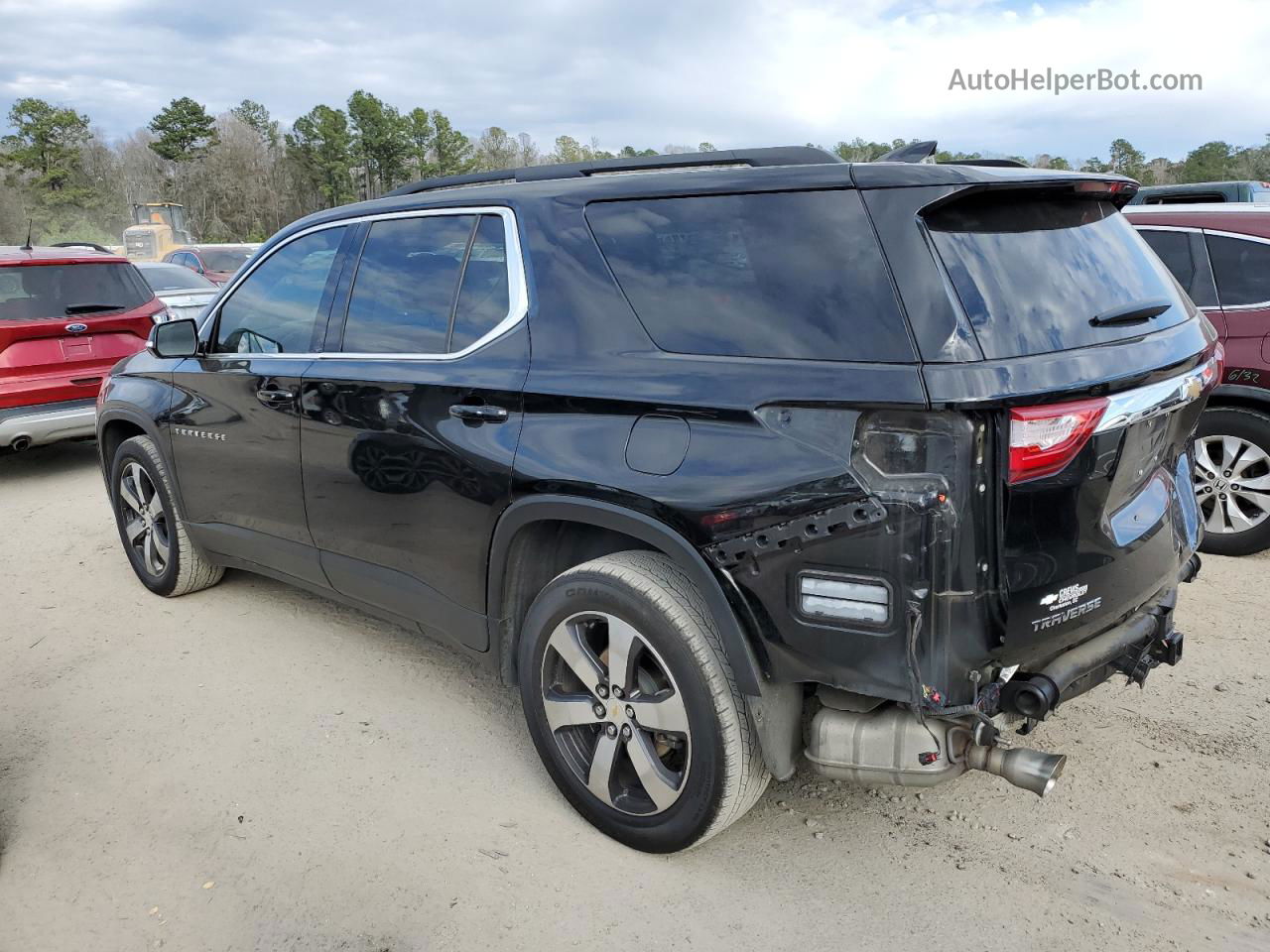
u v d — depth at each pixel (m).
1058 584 2.24
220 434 4.09
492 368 2.93
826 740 2.42
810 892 2.62
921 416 2.10
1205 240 5.07
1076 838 2.84
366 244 3.55
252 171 124.94
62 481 7.79
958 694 2.19
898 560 2.14
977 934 2.45
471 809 3.03
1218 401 5.07
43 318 7.31
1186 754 3.25
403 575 3.36
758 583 2.33
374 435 3.30
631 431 2.55
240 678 3.98
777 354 2.35
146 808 3.07
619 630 2.64
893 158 2.62
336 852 2.83
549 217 2.91
